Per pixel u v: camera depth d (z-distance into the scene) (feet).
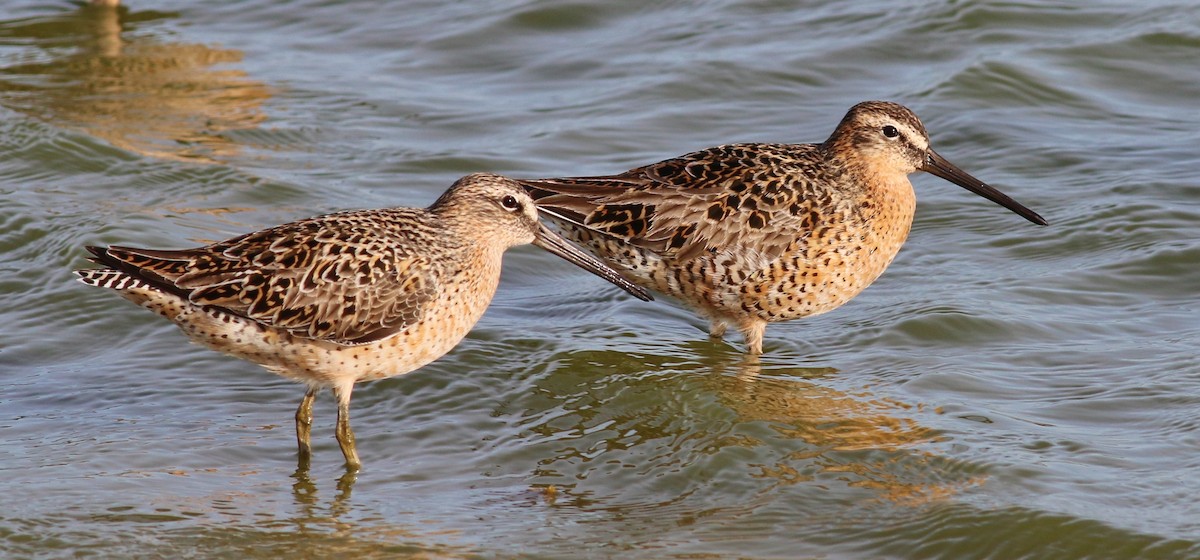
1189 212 51.31
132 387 42.22
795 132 60.49
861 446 37.45
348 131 61.72
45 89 65.72
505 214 39.52
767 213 43.52
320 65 69.46
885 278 49.62
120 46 71.97
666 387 41.55
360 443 38.99
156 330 45.75
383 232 37.68
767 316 44.73
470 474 37.09
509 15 72.74
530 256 53.21
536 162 58.54
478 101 65.00
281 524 34.24
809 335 46.24
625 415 40.22
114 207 53.21
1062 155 57.00
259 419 40.52
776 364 43.80
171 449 38.34
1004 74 63.21
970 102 61.93
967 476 35.63
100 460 37.47
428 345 38.27
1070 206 52.85
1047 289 47.24
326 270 36.52
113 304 46.78
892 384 41.57
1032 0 69.31
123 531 33.73
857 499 34.91
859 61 66.28
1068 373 41.47
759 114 62.34
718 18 71.36
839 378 42.34
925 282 48.75
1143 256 48.62
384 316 37.06
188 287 35.55
